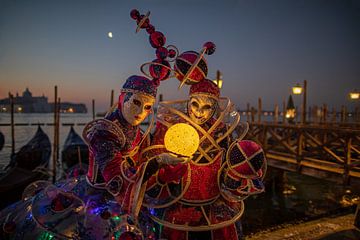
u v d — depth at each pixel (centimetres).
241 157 150
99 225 157
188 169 157
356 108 1888
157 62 168
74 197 167
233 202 172
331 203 703
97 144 146
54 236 154
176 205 161
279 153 967
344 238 317
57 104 1441
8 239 170
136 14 169
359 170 702
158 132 167
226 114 173
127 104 154
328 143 728
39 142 1390
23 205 185
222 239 161
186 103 171
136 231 159
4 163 1513
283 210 656
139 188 134
